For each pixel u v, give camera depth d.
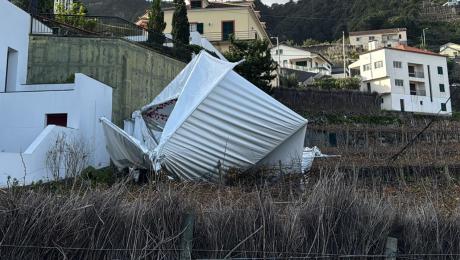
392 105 57.69
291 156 15.48
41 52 21.16
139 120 17.67
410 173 19.83
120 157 15.38
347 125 33.31
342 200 5.95
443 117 41.12
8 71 19.22
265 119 14.66
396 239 5.86
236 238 5.50
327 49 90.19
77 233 5.08
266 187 8.19
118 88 20.86
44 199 5.25
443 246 6.07
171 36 32.53
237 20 47.47
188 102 14.33
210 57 15.30
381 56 59.66
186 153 14.13
